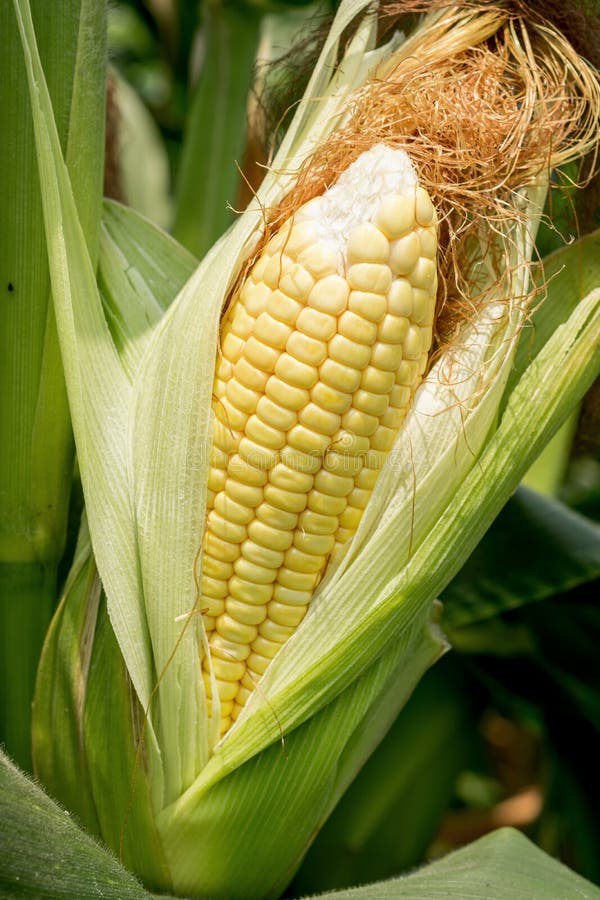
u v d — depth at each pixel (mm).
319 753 512
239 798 510
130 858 522
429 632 551
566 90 532
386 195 484
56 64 515
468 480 498
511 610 656
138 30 1142
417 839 629
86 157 524
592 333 500
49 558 555
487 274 517
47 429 539
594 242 536
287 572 508
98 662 522
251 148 799
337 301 484
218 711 509
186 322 503
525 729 938
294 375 489
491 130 506
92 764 524
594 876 652
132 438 516
